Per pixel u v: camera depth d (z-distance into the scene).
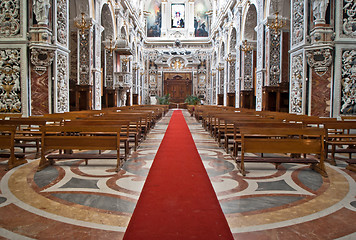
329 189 3.96
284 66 14.34
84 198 3.53
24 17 8.81
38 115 9.23
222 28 29.03
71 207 3.24
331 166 5.41
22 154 5.35
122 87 21.03
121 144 7.68
